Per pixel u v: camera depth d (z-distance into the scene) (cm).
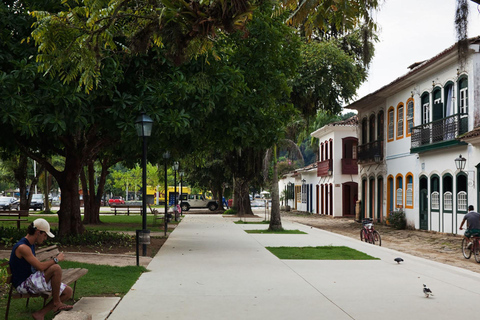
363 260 1405
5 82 1303
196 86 1496
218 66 1541
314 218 4569
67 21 638
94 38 643
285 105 1884
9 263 688
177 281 1041
